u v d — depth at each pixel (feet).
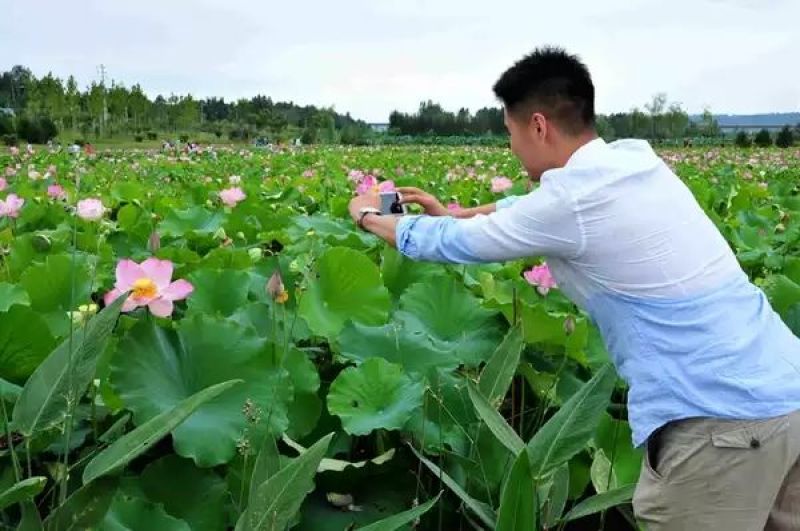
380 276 11.72
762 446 6.92
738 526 7.14
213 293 11.68
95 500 6.52
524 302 11.86
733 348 7.04
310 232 16.37
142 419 7.99
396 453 9.32
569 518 7.92
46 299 11.16
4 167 49.67
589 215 7.19
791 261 16.30
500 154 93.86
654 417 7.19
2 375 8.95
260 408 8.52
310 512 8.65
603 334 7.74
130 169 51.13
